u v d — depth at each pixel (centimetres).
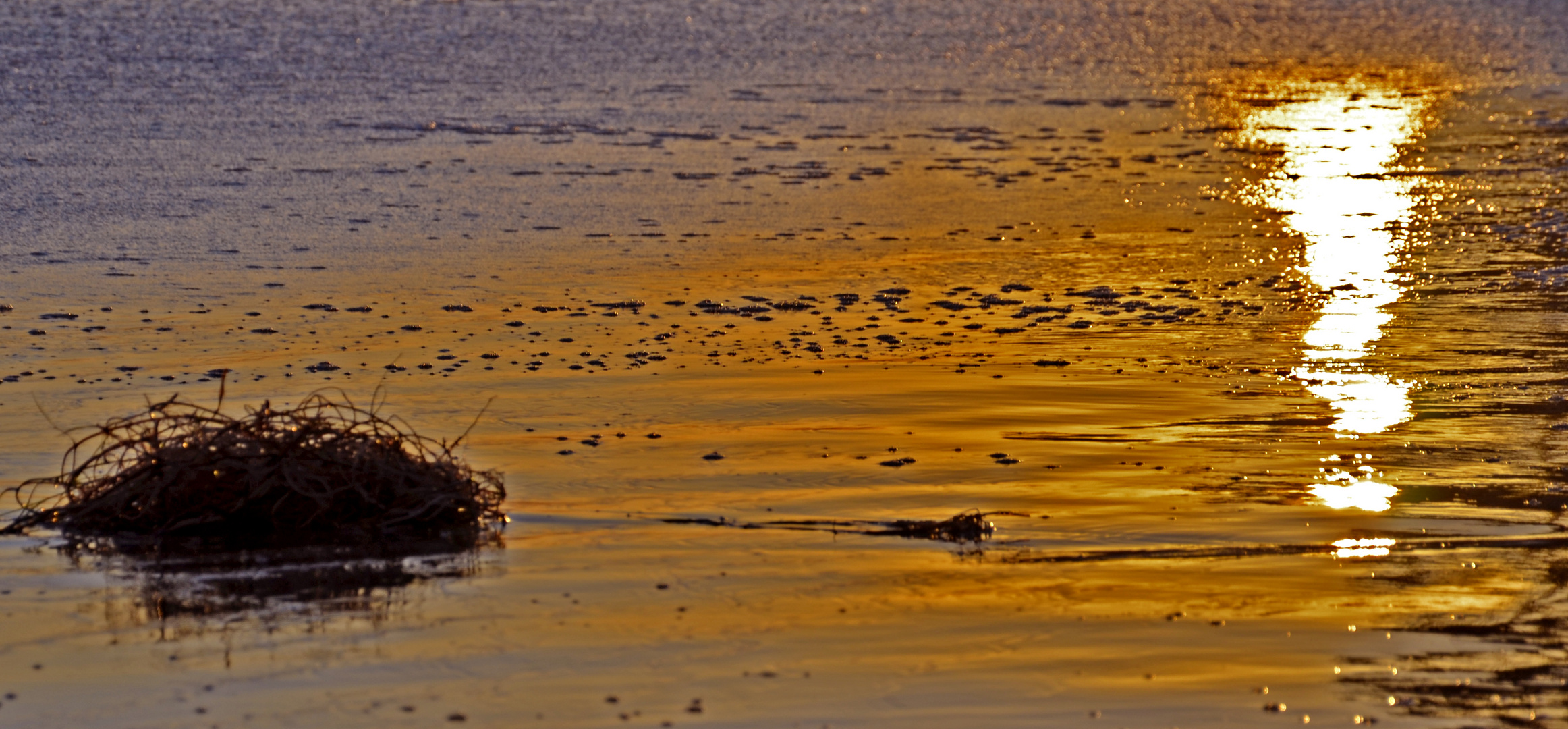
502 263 4078
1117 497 2277
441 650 1658
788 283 3916
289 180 5244
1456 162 6328
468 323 3416
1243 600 1838
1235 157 6406
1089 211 5059
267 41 9288
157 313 3456
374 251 4188
